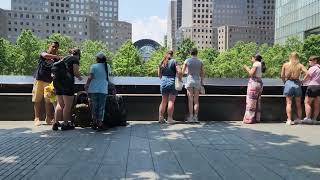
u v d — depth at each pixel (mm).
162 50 76312
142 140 8898
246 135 9680
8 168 6332
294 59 11742
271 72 77625
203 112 12594
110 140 8859
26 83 13898
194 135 9641
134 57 75250
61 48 75438
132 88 14219
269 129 10727
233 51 85250
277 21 114500
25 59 73500
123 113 11102
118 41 170500
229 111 12625
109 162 6762
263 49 90188
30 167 6398
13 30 144500
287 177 5895
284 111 12820
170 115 11867
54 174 5992
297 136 9570
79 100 11086
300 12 100438
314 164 6711
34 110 12281
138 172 6129
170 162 6793
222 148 8055
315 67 11766
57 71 10141
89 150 7754
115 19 181750
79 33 152000
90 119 10758
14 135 9508
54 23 149500
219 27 171125
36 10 168875
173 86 11633
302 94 12719
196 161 6883
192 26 180250
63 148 7934
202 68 11906
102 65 10367
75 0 175125
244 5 195750
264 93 14570
